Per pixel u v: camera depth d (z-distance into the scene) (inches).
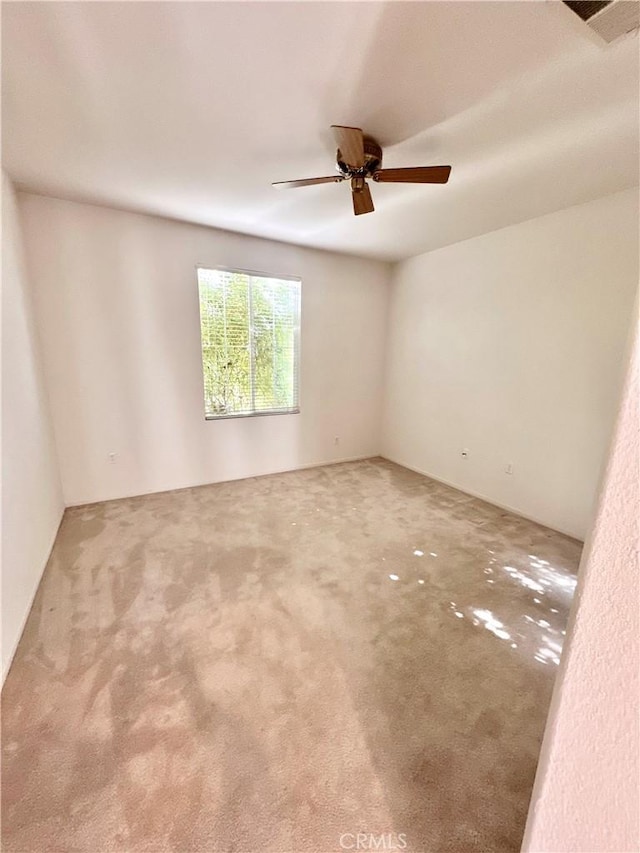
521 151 75.7
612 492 15.8
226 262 133.4
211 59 52.2
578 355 106.3
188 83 57.1
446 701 56.9
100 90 58.8
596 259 100.1
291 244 145.6
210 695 56.6
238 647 66.1
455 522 118.3
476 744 50.7
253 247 137.7
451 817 42.6
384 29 46.8
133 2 43.3
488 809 43.4
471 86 56.9
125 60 52.4
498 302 127.0
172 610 75.0
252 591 81.7
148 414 131.0
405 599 80.3
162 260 123.3
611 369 99.7
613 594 16.2
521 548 102.9
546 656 66.0
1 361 73.6
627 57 50.2
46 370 112.7
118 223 115.1
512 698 57.7
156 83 57.2
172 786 44.6
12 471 73.7
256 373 150.4
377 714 54.4
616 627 16.2
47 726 51.3
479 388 136.5
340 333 167.0
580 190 93.4
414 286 162.2
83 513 118.6
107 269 116.1
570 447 110.0
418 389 164.9
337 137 61.8
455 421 147.6
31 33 47.5
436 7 43.4
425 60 51.8
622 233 94.8
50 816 41.6
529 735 52.1
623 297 96.1
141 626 70.5
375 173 72.7
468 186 91.1
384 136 70.7
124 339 122.6
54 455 113.4
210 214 114.7
